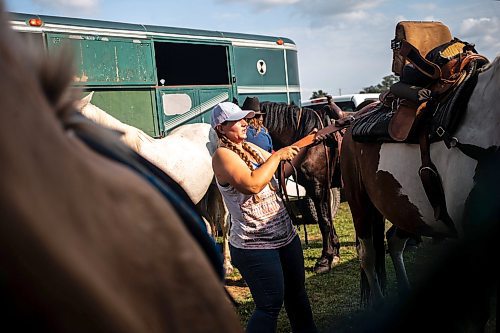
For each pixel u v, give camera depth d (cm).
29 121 49
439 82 273
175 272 58
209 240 78
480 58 272
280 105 535
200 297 60
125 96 671
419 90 278
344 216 806
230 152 237
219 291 62
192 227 74
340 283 464
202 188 513
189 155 497
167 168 473
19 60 50
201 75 901
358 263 529
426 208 285
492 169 233
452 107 257
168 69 888
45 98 55
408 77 293
